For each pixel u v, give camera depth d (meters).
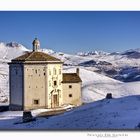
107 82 145.38
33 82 91.25
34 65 91.12
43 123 64.50
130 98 70.06
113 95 126.00
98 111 64.62
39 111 85.62
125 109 63.16
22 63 90.62
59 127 59.66
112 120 58.28
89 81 148.88
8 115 82.75
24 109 90.75
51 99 92.69
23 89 90.75
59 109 88.69
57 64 94.56
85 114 64.50
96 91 128.62
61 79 95.94
